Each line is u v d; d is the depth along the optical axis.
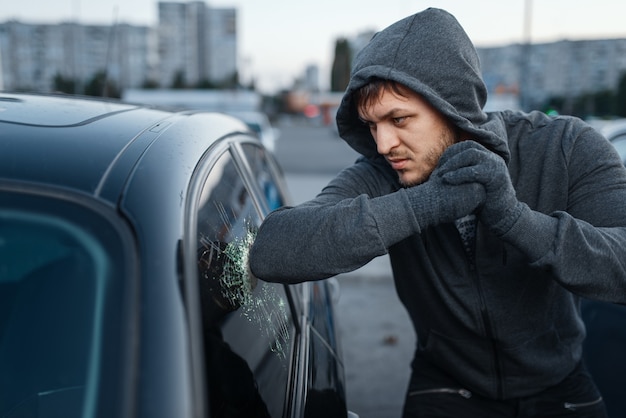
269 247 1.15
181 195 1.02
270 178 2.67
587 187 1.26
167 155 1.11
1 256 0.90
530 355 1.44
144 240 0.89
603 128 4.66
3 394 0.85
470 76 1.18
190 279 0.90
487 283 1.35
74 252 0.90
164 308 0.84
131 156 1.05
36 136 1.06
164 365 0.79
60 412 0.81
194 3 97.50
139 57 73.81
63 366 0.84
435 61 1.16
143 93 23.59
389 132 1.20
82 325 0.85
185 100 23.22
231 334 1.03
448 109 1.14
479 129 1.17
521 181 1.33
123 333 0.82
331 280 2.63
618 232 1.16
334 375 1.58
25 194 0.92
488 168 1.04
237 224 1.35
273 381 1.13
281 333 1.34
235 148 1.76
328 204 1.20
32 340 0.86
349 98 1.26
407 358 3.76
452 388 1.57
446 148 1.21
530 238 1.07
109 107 1.42
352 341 4.02
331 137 36.03
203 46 99.38
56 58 69.94
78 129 1.13
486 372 1.48
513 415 1.52
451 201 1.05
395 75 1.13
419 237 1.35
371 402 3.18
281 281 1.16
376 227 1.06
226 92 23.84
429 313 1.48
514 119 1.38
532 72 72.75
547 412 1.51
